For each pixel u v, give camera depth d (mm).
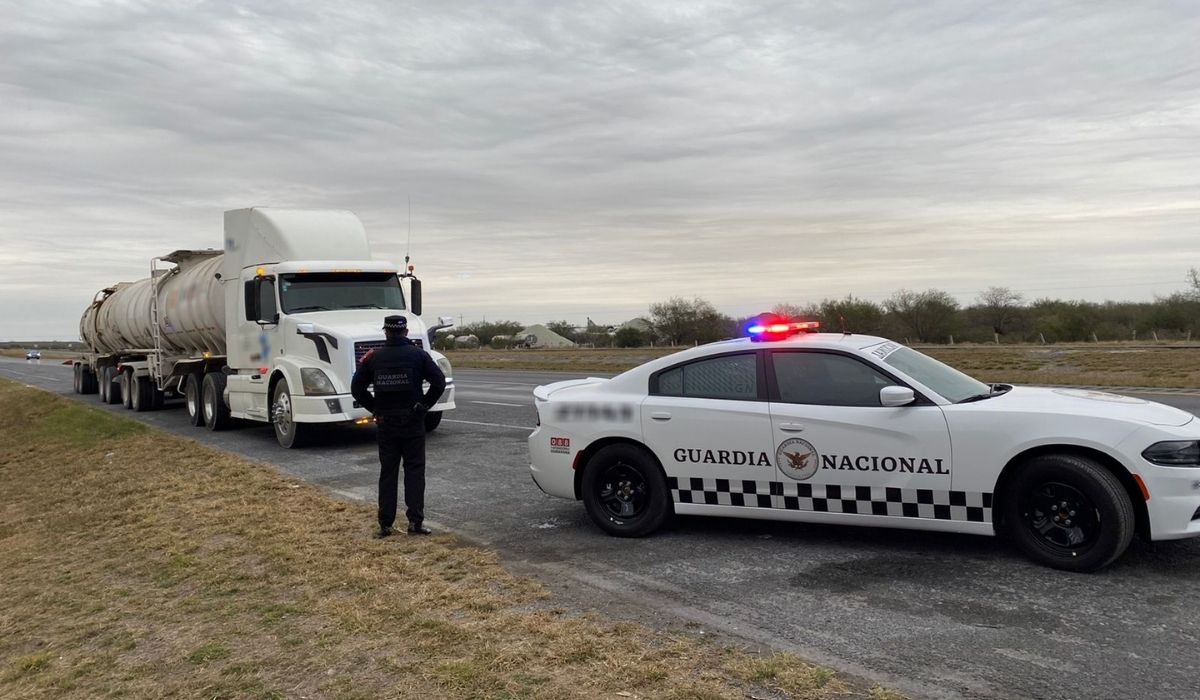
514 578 5543
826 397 5844
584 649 4227
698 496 6250
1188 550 5480
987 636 4250
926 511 5469
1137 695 3568
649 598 5066
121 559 6980
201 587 5863
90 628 5371
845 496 5715
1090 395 5793
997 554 5547
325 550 6449
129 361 21219
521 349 65875
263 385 13180
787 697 3623
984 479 5262
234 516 7863
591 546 6352
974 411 5312
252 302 12953
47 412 22188
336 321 12508
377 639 4566
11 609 6215
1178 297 48531
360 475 10070
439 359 13297
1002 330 53531
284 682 4145
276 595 5508
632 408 6465
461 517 7527
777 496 5953
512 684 3863
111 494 9945
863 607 4746
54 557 7539
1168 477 4832
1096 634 4219
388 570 5836
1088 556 5023
